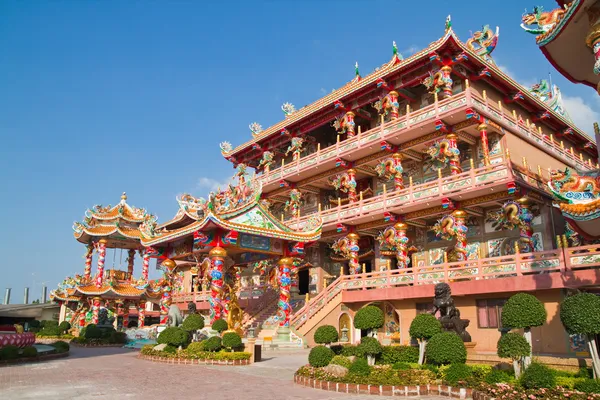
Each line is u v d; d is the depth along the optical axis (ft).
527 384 42.80
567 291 78.54
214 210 89.15
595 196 51.47
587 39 54.60
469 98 105.19
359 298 111.04
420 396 48.26
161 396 47.03
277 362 80.48
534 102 128.67
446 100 109.81
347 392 50.49
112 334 140.15
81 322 168.55
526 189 99.60
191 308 103.60
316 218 109.19
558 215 105.60
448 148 111.34
